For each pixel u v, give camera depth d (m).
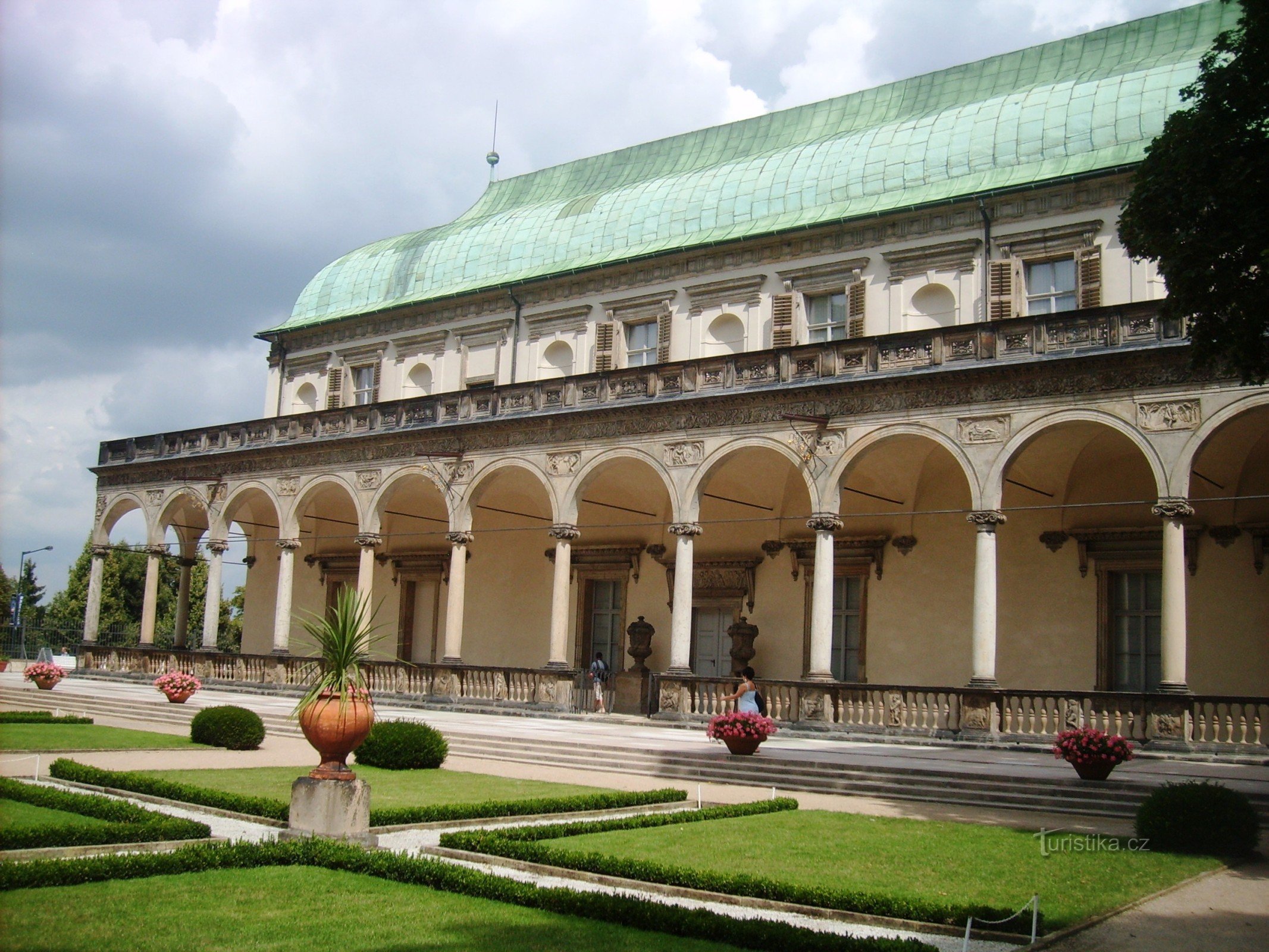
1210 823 17.17
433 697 41.88
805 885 14.09
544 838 17.25
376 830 17.36
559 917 12.32
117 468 55.22
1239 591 32.78
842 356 34.41
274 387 55.94
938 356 32.66
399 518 52.41
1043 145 36.53
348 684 16.38
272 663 46.97
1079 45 40.06
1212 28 37.31
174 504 53.22
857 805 22.56
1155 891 14.47
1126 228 20.22
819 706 33.06
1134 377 29.56
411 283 52.09
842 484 34.06
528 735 31.11
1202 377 28.62
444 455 42.91
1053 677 35.50
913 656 38.12
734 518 42.50
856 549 39.66
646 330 44.12
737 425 36.09
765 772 25.83
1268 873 16.11
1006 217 36.09
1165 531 28.70
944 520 38.28
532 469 40.78
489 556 49.69
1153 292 33.31
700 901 13.78
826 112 45.56
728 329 41.56
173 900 12.38
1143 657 34.44
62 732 30.17
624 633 44.84
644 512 45.00
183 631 57.31
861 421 33.72
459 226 54.25
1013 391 31.34
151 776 21.59
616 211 46.44
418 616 51.59
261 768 24.22
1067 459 35.19
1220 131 19.02
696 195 44.09
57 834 14.77
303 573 55.75
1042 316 31.06
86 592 89.00
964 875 15.10
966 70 42.41
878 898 13.10
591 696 43.66
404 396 50.94
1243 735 27.11
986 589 31.12
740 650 40.56
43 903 11.98
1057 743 23.19
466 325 49.19
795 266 40.12
